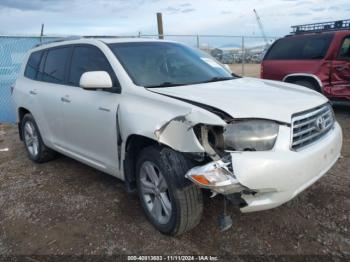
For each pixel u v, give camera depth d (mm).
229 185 2404
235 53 12305
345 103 7898
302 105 2855
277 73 7922
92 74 3236
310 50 7383
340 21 7535
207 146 2500
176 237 3010
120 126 3209
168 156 2771
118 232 3131
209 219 3242
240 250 2809
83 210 3570
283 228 3072
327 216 3230
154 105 2926
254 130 2525
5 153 5887
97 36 4312
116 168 3463
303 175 2627
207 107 2660
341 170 4258
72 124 3998
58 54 4500
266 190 2508
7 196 4016
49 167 4961
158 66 3646
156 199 3074
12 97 5473
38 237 3121
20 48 8391
